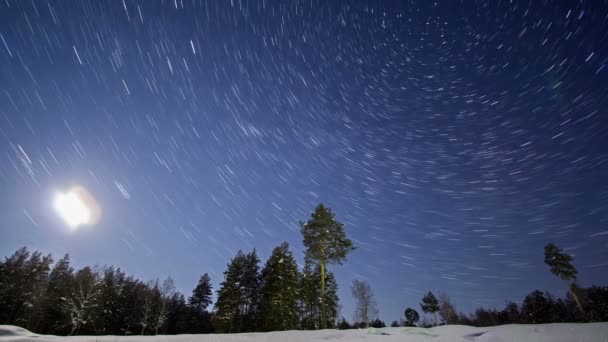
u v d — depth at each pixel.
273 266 34.94
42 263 46.12
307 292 34.75
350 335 10.64
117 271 52.00
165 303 44.97
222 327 32.81
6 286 39.97
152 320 44.22
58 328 40.06
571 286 31.86
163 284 41.91
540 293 40.56
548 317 37.62
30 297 41.19
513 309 50.47
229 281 35.06
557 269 32.34
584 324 8.91
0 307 39.00
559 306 39.19
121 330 42.34
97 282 40.66
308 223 23.53
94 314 40.06
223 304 34.00
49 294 43.81
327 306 34.34
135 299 47.34
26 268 44.28
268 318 31.31
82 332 39.78
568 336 7.54
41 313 41.19
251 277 38.75
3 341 7.95
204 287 48.84
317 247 22.47
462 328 10.51
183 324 44.56
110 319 41.75
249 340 9.92
